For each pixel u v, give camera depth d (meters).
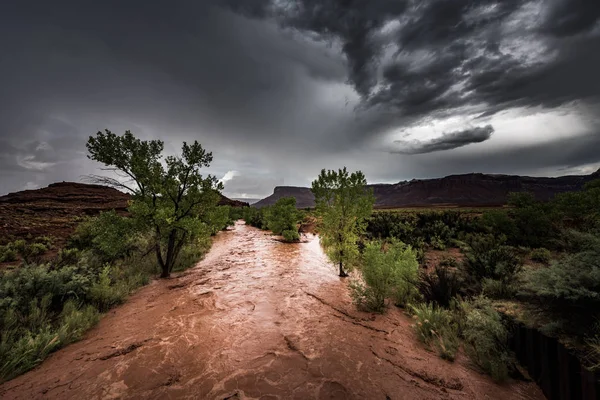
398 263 5.84
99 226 7.78
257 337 4.23
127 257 9.55
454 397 2.80
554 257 7.46
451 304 4.95
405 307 5.66
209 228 9.55
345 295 6.49
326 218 8.66
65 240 13.95
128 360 3.55
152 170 8.25
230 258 11.75
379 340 4.13
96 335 4.43
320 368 3.32
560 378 2.68
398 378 3.12
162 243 10.24
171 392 2.84
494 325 3.56
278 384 2.98
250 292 6.76
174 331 4.49
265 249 14.33
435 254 9.91
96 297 5.76
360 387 2.93
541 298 3.47
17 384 3.02
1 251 10.65
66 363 3.51
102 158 8.12
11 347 3.59
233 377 3.12
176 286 7.42
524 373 3.19
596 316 2.88
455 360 3.56
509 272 5.77
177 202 8.89
